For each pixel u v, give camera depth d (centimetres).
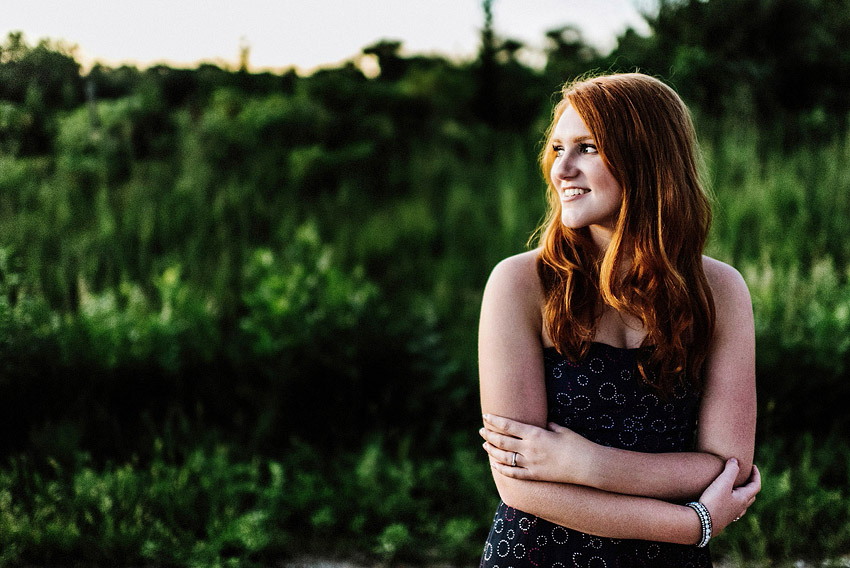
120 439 338
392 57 1344
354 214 743
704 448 128
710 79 757
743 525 284
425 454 360
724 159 638
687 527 118
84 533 281
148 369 365
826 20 837
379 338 385
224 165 795
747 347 129
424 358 388
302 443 354
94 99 673
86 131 651
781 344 362
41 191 557
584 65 927
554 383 128
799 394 348
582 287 127
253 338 389
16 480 299
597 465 118
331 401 373
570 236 129
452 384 385
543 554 124
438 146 1002
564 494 120
